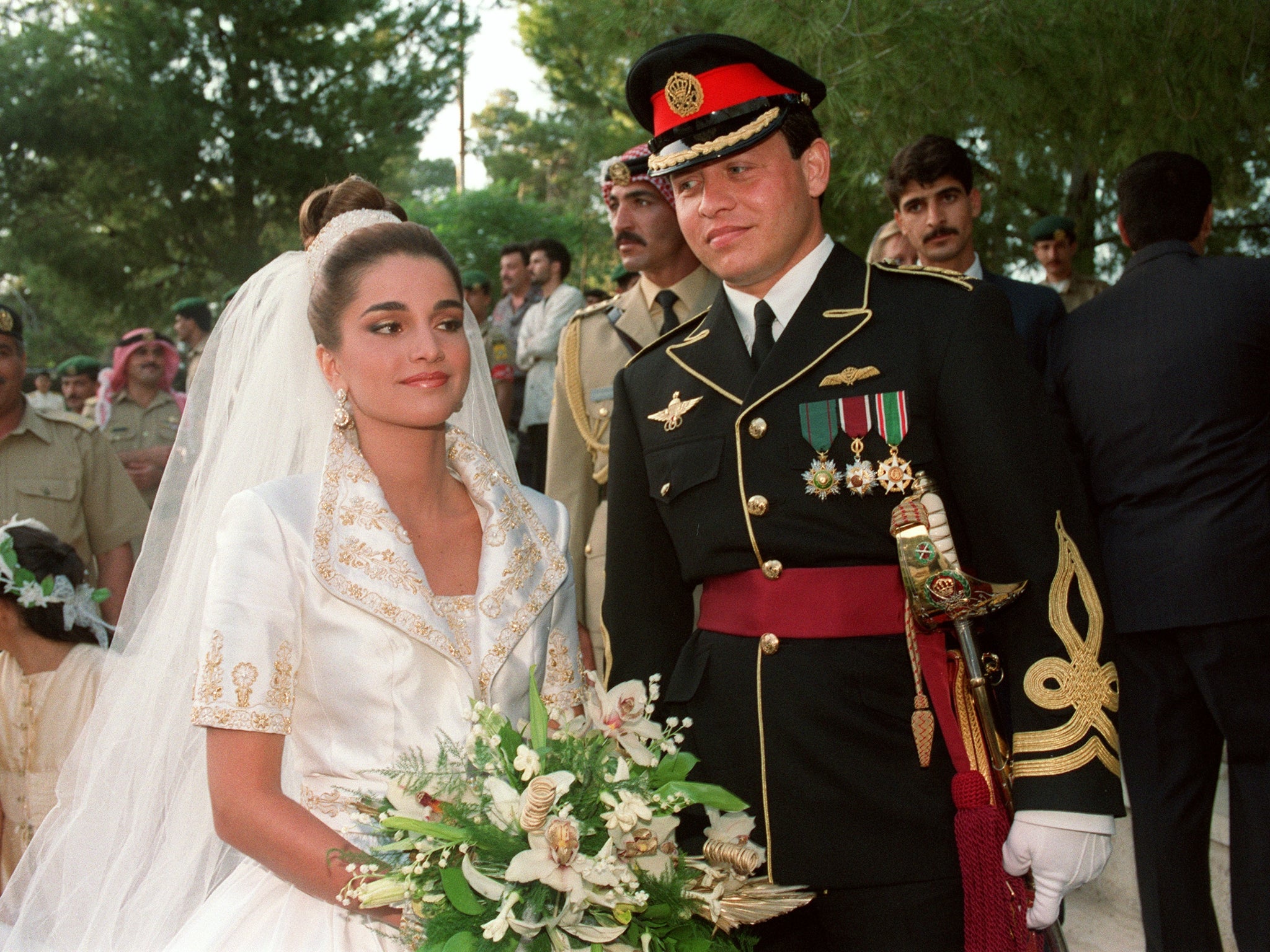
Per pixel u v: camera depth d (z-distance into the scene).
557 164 23.95
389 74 16.81
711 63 2.14
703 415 2.24
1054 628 1.94
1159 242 3.20
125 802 2.00
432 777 1.58
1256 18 4.56
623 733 1.74
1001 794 1.97
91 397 10.99
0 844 3.05
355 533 1.76
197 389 2.29
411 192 21.38
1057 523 1.98
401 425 1.81
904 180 3.77
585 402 3.44
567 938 1.56
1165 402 3.03
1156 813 3.11
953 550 1.95
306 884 1.60
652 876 1.61
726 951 1.74
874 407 2.07
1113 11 4.48
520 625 1.82
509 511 1.91
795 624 2.07
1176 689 3.09
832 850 2.00
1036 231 5.21
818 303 2.19
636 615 2.38
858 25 4.38
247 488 1.97
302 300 2.04
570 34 6.46
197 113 15.57
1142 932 3.62
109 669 2.21
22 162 16.56
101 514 4.30
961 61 4.47
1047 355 3.51
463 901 1.52
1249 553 2.95
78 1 16.86
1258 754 2.97
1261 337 2.99
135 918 1.95
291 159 15.65
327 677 1.72
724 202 2.14
